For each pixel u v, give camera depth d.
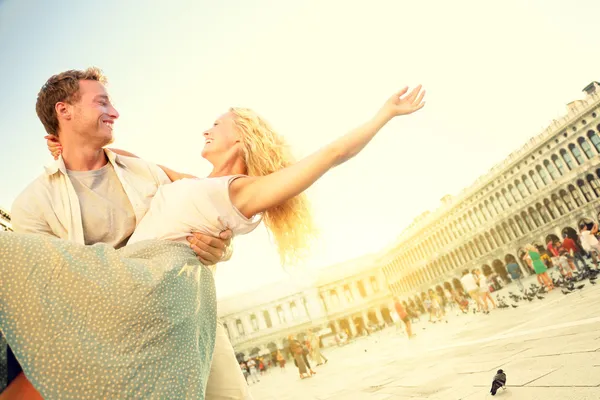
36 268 0.72
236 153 1.53
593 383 3.33
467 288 19.53
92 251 0.80
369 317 60.72
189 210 1.03
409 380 8.26
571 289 13.99
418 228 55.84
